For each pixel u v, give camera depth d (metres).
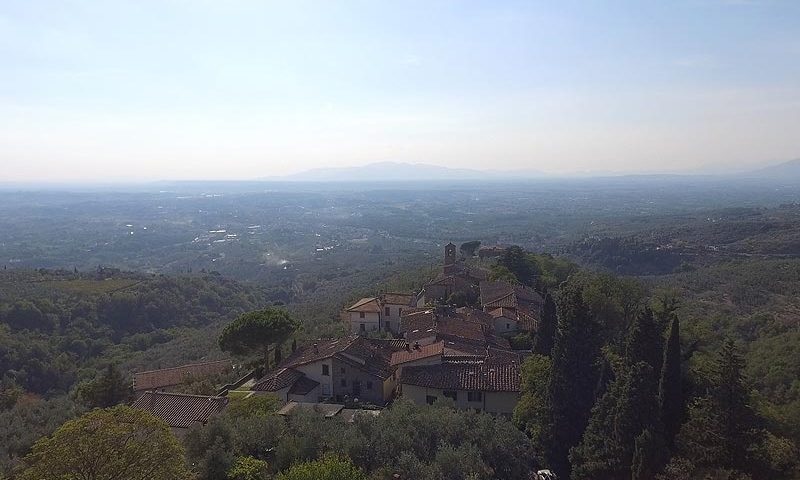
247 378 52.00
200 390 49.25
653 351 31.61
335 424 30.61
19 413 51.03
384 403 44.41
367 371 45.06
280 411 35.75
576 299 34.47
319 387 45.53
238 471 25.05
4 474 29.92
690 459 27.00
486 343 53.75
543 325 44.81
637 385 28.44
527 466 30.05
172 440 20.56
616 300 48.25
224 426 28.70
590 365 33.69
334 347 48.97
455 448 28.27
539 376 37.59
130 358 90.25
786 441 28.11
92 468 18.42
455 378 40.81
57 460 18.14
